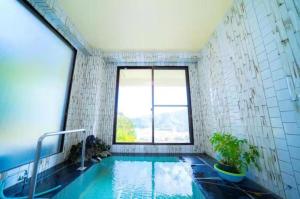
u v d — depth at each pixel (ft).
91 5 6.97
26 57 5.86
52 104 7.52
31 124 6.12
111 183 6.42
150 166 8.54
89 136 9.59
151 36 9.41
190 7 7.09
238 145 5.96
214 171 7.18
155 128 11.55
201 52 11.14
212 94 9.33
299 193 3.99
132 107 11.96
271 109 4.82
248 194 4.84
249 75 5.84
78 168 7.29
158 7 7.11
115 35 9.30
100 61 11.10
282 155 4.46
